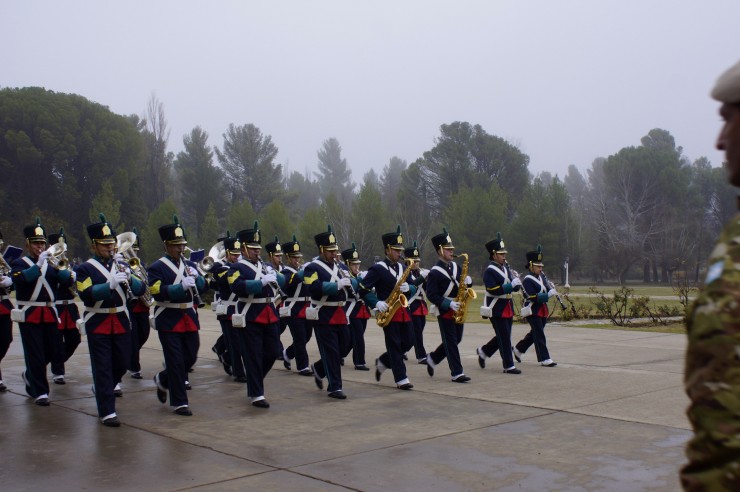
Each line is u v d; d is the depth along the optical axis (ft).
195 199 224.53
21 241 167.63
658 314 75.82
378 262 36.11
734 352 5.90
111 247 28.58
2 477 20.62
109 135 191.21
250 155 236.63
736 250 6.23
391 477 20.31
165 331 29.22
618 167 206.08
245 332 30.78
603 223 196.54
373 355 47.37
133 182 192.65
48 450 23.58
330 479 20.20
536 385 34.94
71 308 36.91
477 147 206.69
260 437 25.17
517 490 19.08
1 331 34.50
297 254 44.65
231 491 19.24
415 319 43.75
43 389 31.35
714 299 6.13
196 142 229.25
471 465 21.38
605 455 22.24
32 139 181.27
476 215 171.32
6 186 179.01
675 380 35.65
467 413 28.55
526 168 212.43
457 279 36.83
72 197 184.24
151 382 37.73
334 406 30.55
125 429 26.61
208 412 29.60
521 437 24.57
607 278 237.86
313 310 32.78
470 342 54.19
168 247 29.76
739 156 6.59
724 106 6.75
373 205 172.45
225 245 42.57
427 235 185.26
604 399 30.94
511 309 39.65
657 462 21.42
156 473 20.93
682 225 195.31
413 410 29.37
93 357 27.68
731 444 5.81
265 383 37.06
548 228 174.09
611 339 54.60
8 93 184.65
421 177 211.20
